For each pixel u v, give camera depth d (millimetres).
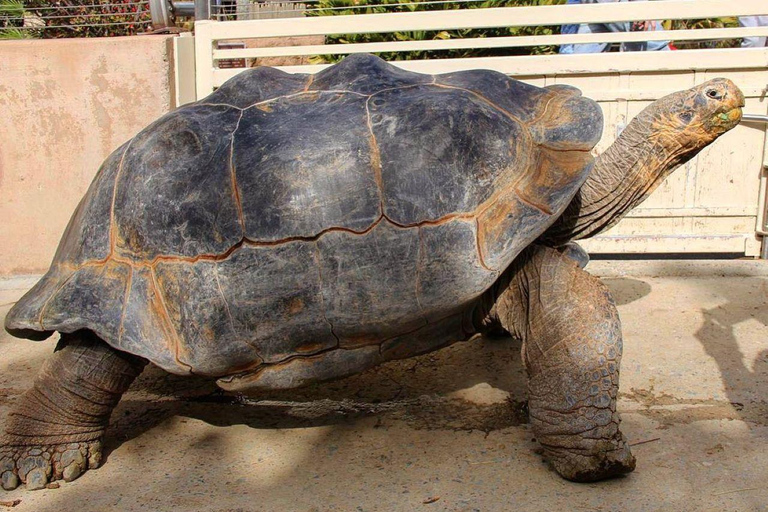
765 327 4531
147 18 6902
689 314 4789
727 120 3578
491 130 3242
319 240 3084
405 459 3352
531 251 3340
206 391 4207
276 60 8344
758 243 5820
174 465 3420
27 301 3385
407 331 3219
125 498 3164
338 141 3176
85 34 7008
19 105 5891
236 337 3133
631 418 3576
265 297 3102
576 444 3020
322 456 3428
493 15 5633
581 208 3791
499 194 3150
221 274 3113
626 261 5820
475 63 5805
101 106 5871
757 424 3463
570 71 5734
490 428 3592
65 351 3391
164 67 5797
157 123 3555
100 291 3246
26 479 3285
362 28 5797
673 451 3262
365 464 3332
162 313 3174
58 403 3354
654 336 4492
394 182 3098
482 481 3129
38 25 6984
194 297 3125
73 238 3480
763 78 5582
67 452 3352
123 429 3799
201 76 6145
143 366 3498
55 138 5938
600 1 6637
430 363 4379
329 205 3090
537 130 3373
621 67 5676
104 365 3352
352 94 3393
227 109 3463
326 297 3098
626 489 3008
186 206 3178
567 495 2988
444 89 3428
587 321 3066
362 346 3232
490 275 3066
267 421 3820
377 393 4055
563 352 3066
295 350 3195
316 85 3564
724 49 5586
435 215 3078
